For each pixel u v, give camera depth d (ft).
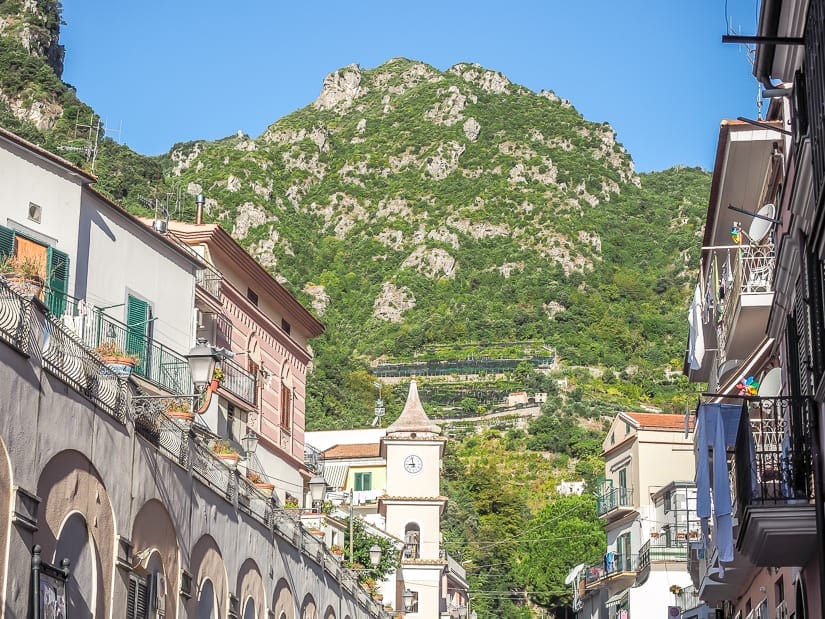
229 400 133.08
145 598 58.49
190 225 135.44
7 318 42.73
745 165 87.35
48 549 45.96
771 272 84.74
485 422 582.76
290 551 95.91
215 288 132.26
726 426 69.41
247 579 81.30
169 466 63.16
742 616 101.50
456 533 357.20
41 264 90.02
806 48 53.47
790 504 55.62
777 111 83.05
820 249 52.90
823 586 53.36
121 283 101.40
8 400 42.32
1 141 88.84
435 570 212.23
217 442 88.43
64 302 91.09
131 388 57.52
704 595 106.22
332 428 382.63
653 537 195.31
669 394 631.56
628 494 209.87
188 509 66.74
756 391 84.23
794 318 64.59
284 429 159.63
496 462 538.88
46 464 45.91
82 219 95.04
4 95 386.52
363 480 255.29
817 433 55.11
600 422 582.76
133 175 344.28
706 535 98.89
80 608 49.47
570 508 367.04
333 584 115.55
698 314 107.34
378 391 514.27
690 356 118.21
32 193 90.58
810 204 55.67
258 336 151.33
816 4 50.47
